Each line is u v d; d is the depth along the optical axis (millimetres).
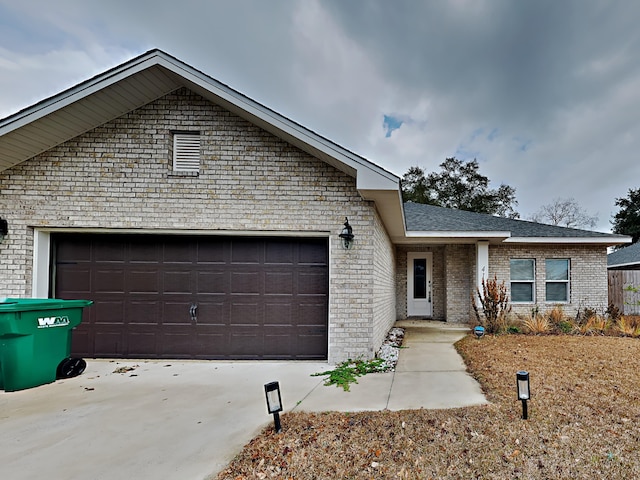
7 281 6605
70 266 7109
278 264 7070
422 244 13625
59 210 6738
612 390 4875
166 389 5270
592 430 3676
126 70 5992
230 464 3143
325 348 6938
